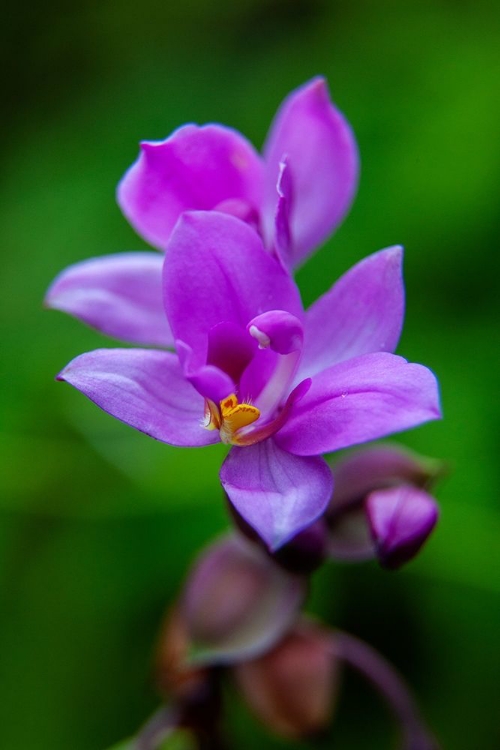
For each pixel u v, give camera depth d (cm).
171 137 26
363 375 25
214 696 29
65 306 27
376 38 36
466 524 32
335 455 32
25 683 33
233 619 28
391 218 34
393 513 26
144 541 33
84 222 36
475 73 34
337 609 32
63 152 37
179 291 25
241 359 25
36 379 34
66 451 33
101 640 33
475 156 34
